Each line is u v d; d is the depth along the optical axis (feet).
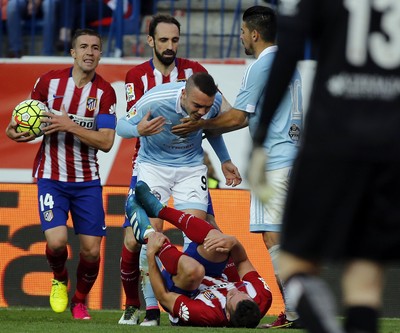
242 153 88.17
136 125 64.03
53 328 58.08
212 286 61.36
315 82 30.07
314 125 29.63
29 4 102.89
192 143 66.39
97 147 70.85
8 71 90.58
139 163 67.10
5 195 82.74
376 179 29.12
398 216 29.25
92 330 56.39
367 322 29.53
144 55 102.63
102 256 81.25
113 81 89.81
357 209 29.25
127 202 64.28
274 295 80.28
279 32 29.40
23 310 78.43
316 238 29.40
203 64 89.97
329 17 29.78
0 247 82.28
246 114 64.08
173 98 63.21
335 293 78.64
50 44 101.24
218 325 59.82
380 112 29.30
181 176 66.44
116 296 80.89
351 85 29.53
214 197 81.92
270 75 29.35
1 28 97.91
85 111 71.97
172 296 60.90
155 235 61.52
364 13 29.60
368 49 29.55
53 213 71.10
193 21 104.27
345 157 28.99
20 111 70.38
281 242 30.07
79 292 72.49
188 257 60.39
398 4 29.63
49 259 71.51
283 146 62.80
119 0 98.68
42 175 71.67
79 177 71.82
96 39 71.46
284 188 62.54
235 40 103.14
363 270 30.01
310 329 28.45
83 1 99.35
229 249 61.57
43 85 72.23
